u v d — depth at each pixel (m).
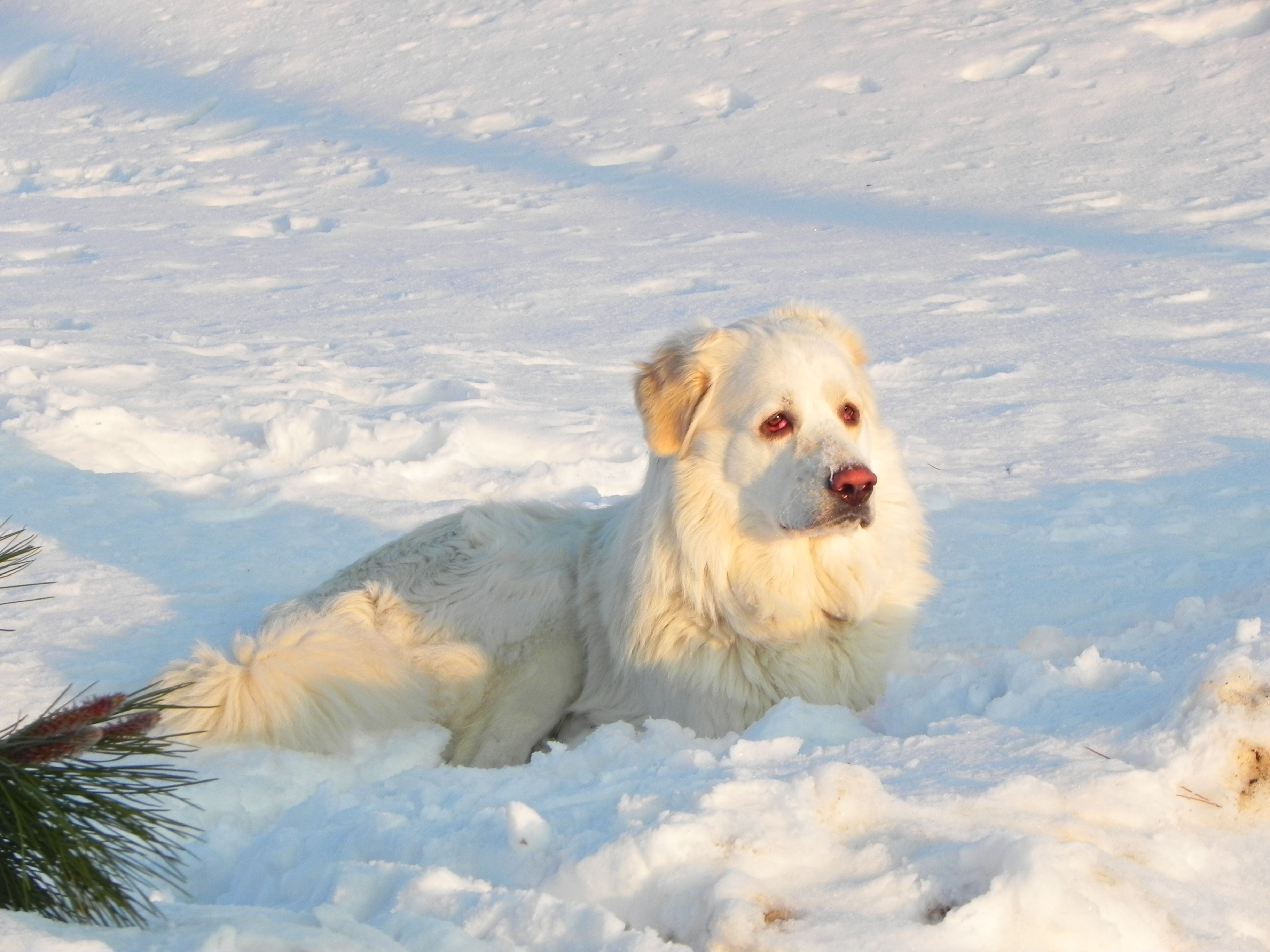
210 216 16.34
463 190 17.39
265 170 19.22
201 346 9.64
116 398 8.03
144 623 5.22
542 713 4.84
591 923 2.52
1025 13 21.70
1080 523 6.13
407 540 5.32
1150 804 2.95
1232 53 18.98
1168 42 19.98
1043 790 2.96
